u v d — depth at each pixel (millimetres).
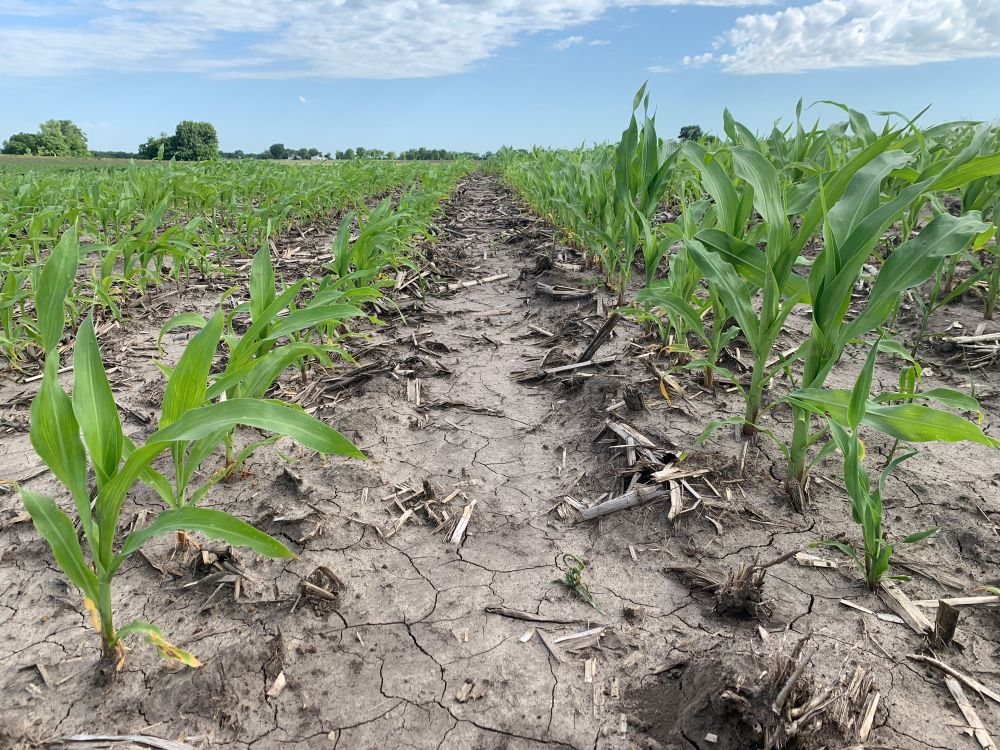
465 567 1972
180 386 1538
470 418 2998
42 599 1810
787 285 2359
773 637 1640
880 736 1320
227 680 1498
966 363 3219
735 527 2080
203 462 2502
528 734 1407
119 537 2049
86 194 6727
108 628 1499
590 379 3148
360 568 1954
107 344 3887
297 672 1562
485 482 2457
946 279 3990
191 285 5242
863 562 1894
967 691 1452
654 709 1449
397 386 3258
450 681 1550
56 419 1335
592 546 2062
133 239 4418
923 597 1752
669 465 2350
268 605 1776
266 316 2143
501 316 4613
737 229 2619
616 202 4625
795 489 2168
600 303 4422
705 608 1769
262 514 2174
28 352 3633
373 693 1515
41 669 1555
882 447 2520
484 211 11141
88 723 1410
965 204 4020
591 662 1599
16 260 4297
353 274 3193
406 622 1743
